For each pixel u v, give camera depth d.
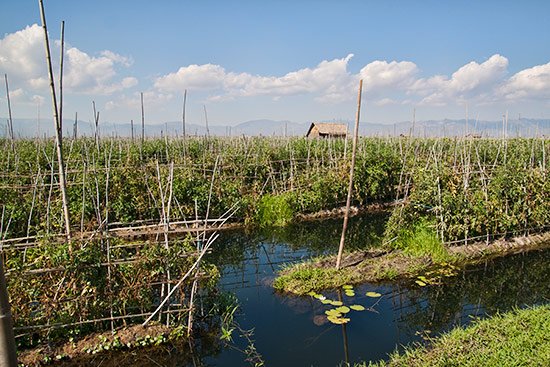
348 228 14.36
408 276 9.52
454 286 9.10
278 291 8.99
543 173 12.27
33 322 6.33
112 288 6.60
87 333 6.65
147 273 6.75
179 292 7.03
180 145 22.03
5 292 1.73
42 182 11.55
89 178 12.17
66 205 6.71
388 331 7.27
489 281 9.34
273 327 7.48
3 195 11.93
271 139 24.61
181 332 6.88
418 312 7.96
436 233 10.98
